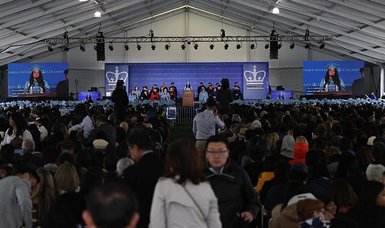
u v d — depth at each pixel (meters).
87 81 40.56
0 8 24.48
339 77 35.62
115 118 14.12
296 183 5.71
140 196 4.71
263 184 7.14
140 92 36.22
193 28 40.56
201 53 40.88
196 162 3.82
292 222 5.19
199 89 35.84
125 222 2.21
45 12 27.20
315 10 29.81
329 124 12.25
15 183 5.66
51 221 4.39
